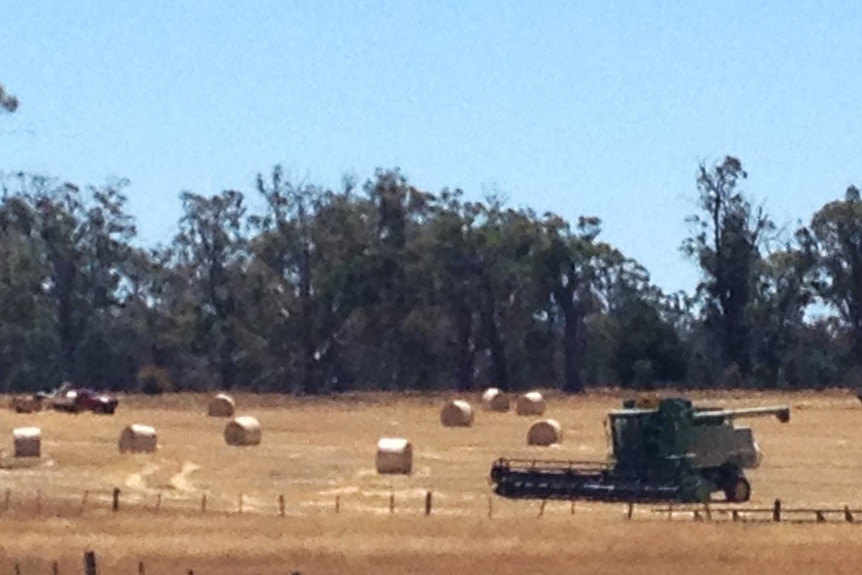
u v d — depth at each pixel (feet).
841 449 433.89
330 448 421.59
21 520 273.54
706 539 247.09
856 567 223.51
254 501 306.14
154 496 312.50
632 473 310.24
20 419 483.92
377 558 229.66
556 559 229.25
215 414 550.77
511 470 317.22
